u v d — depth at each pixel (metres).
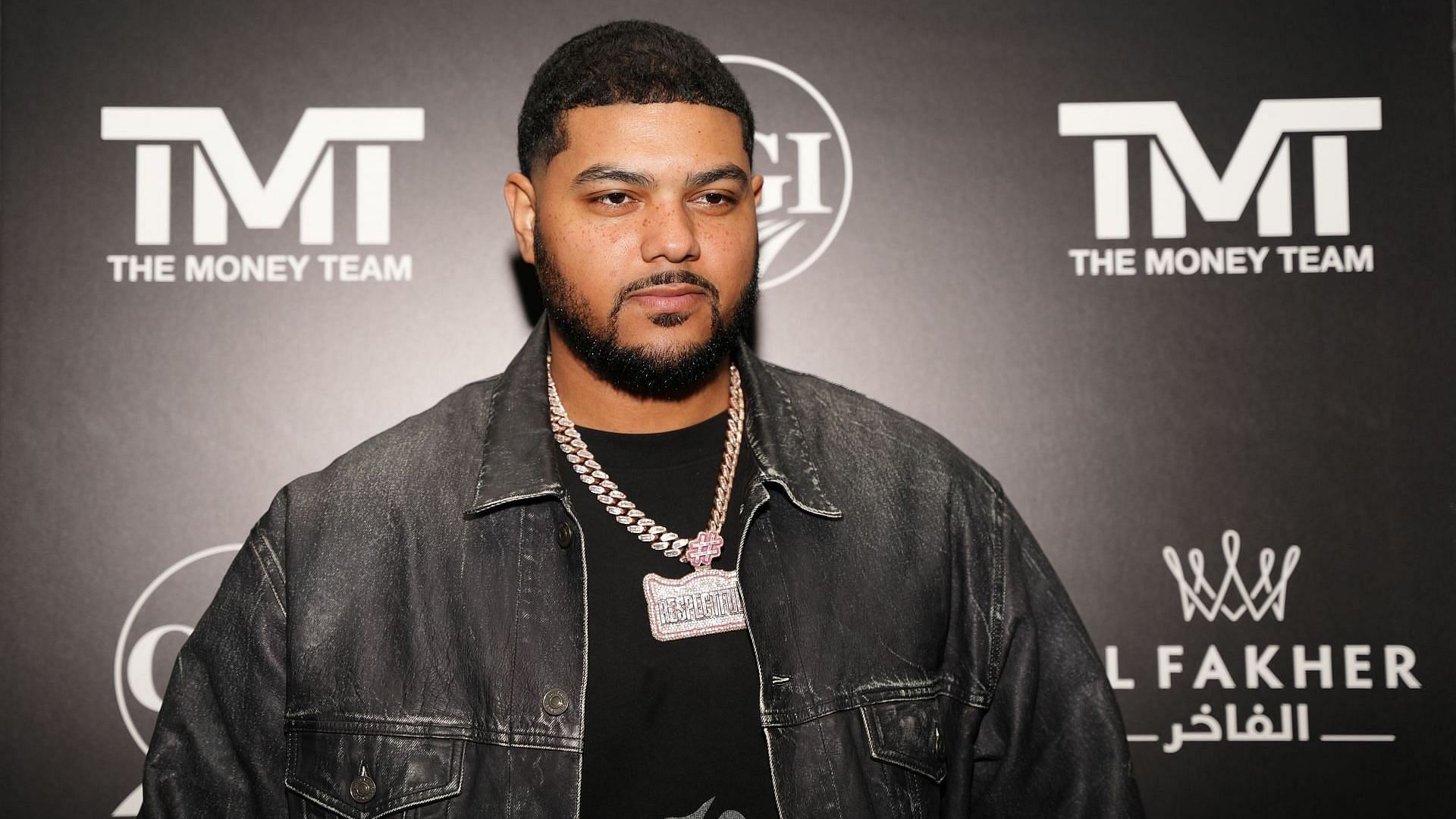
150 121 1.83
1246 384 1.83
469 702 1.26
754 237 1.32
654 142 1.24
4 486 1.77
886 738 1.29
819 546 1.35
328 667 1.28
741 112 1.32
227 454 1.80
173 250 1.82
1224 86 1.86
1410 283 1.83
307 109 1.84
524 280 1.84
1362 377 1.82
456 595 1.30
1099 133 1.86
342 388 1.82
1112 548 1.81
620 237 1.25
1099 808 1.39
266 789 1.31
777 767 1.24
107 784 1.75
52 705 1.75
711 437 1.37
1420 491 1.80
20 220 1.80
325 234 1.83
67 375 1.79
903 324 1.84
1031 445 1.83
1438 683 1.77
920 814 1.30
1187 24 1.87
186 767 1.33
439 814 1.22
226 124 1.83
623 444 1.35
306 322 1.82
